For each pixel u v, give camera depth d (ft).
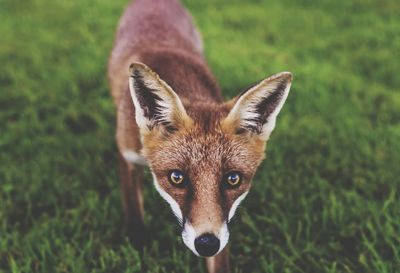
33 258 3.91
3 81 5.59
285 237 4.04
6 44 6.36
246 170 3.47
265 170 4.45
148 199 4.26
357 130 4.82
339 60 6.19
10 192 4.36
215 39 6.62
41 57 6.00
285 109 5.10
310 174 4.50
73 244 3.99
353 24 7.26
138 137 3.72
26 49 6.23
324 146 4.72
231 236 4.05
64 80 5.52
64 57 6.09
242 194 3.48
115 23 7.19
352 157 4.60
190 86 3.84
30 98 5.17
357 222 4.12
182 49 4.28
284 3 8.20
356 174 4.46
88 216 4.15
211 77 4.04
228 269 3.74
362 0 8.07
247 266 3.94
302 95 5.27
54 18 7.35
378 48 6.48
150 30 4.42
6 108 5.14
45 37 6.58
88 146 4.73
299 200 4.25
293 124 4.94
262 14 7.61
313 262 3.88
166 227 4.11
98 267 3.91
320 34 6.98
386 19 7.44
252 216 4.19
